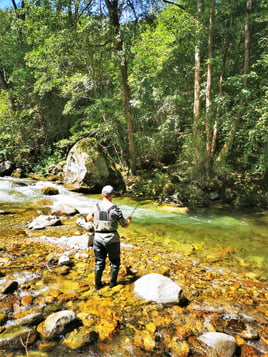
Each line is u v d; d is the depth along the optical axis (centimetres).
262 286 383
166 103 1312
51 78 1256
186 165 1208
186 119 1455
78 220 682
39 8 1046
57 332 249
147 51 1215
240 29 1105
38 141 1938
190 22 1186
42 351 228
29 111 1700
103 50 1098
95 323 270
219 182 1105
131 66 1275
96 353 229
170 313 297
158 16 1240
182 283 379
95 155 1167
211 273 421
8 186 1182
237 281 397
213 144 1162
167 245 560
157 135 1366
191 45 1270
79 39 1013
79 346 236
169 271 419
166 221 771
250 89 1018
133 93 1313
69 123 1900
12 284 331
